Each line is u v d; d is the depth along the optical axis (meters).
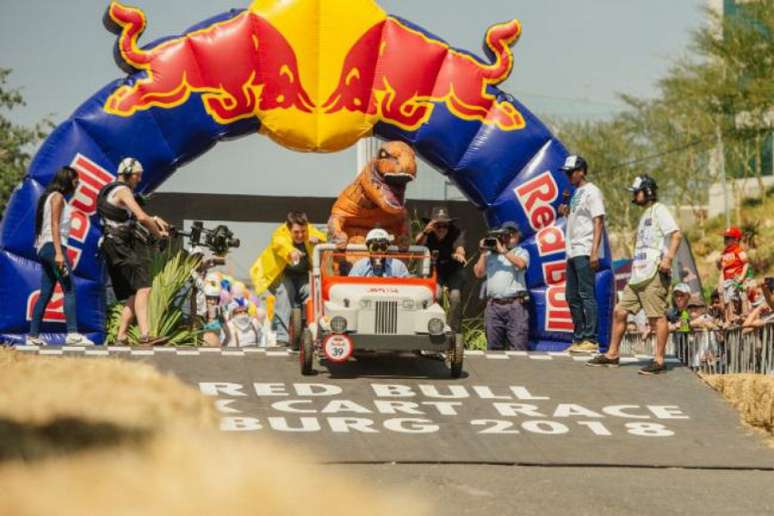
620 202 147.88
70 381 7.77
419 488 18.17
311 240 37.16
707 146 140.25
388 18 36.09
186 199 47.50
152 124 34.62
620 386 27.70
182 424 7.23
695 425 24.50
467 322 38.78
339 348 26.80
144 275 31.77
